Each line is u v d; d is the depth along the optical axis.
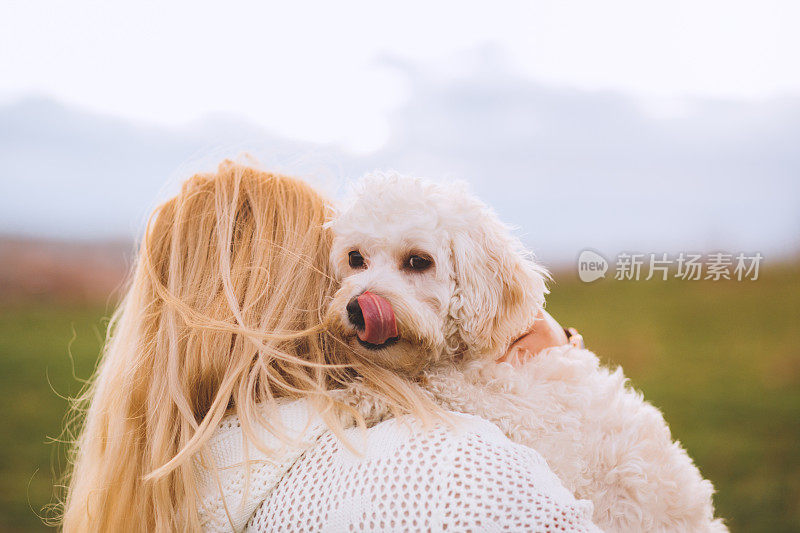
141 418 1.40
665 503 1.69
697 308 9.59
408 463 1.14
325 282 1.59
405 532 1.08
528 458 1.18
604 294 10.22
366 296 1.56
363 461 1.18
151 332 1.44
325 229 1.65
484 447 1.16
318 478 1.21
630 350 8.25
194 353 1.37
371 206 1.78
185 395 1.35
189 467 1.29
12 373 7.50
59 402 6.77
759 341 8.38
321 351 1.48
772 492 5.04
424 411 1.27
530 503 1.09
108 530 1.36
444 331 1.79
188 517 1.27
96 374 1.75
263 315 1.41
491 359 1.85
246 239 1.47
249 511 1.26
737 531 4.52
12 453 5.54
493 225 1.95
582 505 1.17
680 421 6.37
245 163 1.66
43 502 4.72
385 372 1.52
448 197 1.89
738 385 7.16
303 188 1.63
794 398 6.86
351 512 1.13
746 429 6.15
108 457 1.39
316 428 1.28
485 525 1.06
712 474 5.36
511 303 1.91
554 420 1.63
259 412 1.31
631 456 1.68
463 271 1.80
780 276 10.01
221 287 1.43
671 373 7.54
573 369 1.84
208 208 1.51
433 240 1.77
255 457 1.28
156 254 1.51
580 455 1.61
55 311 9.73
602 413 1.75
